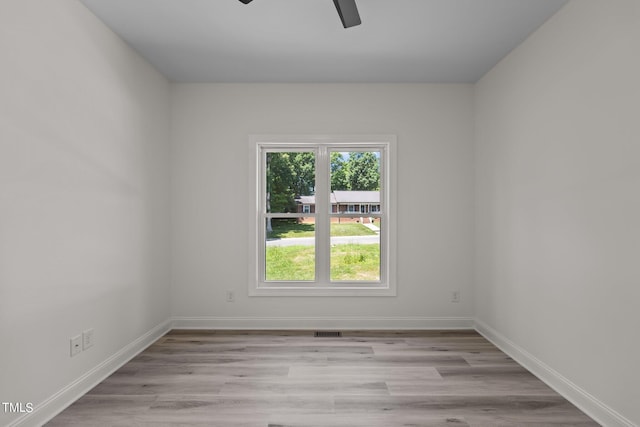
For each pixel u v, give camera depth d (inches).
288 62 144.9
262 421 90.6
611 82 87.8
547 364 112.9
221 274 166.6
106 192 116.4
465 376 116.7
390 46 131.8
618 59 85.7
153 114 148.8
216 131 166.1
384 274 171.3
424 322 166.7
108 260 117.6
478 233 162.9
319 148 170.2
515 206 131.4
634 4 81.3
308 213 171.6
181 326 165.9
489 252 152.2
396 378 115.2
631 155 82.2
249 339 152.2
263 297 166.7
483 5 106.0
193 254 166.1
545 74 114.0
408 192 167.0
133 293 133.3
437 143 166.9
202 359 130.6
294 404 98.9
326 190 171.2
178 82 165.6
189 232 165.9
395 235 166.6
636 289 81.1
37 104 88.2
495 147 146.8
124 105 127.0
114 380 113.6
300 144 169.9
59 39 95.5
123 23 115.4
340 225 172.1
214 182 166.1
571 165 102.0
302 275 171.6
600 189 91.3
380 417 92.4
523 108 126.3
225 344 146.2
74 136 101.3
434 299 167.0
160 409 96.3
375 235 172.2
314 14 111.0
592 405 93.5
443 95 166.9
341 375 117.3
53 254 93.4
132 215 132.3
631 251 82.3
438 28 119.1
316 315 167.0
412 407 97.4
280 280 171.3
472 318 167.2
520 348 128.3
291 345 145.1
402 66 148.8
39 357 88.9
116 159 122.1
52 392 93.4
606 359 89.5
